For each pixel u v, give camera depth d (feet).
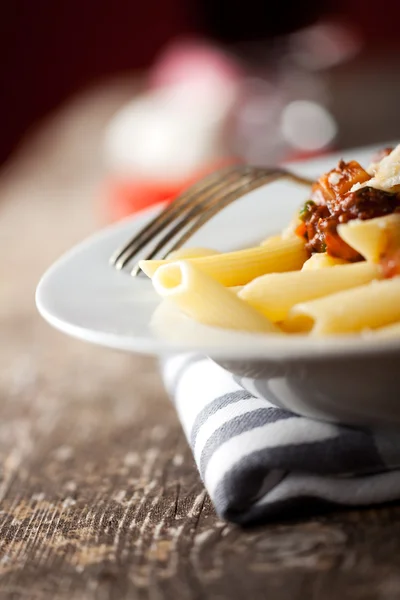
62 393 1.95
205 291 1.38
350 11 8.66
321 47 5.25
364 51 5.87
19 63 8.79
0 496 1.55
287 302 1.40
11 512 1.49
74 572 1.30
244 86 4.44
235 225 1.88
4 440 1.77
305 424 1.35
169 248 1.69
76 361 2.12
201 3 5.12
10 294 2.65
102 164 4.36
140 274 1.54
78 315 1.38
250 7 5.04
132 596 1.24
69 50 8.79
